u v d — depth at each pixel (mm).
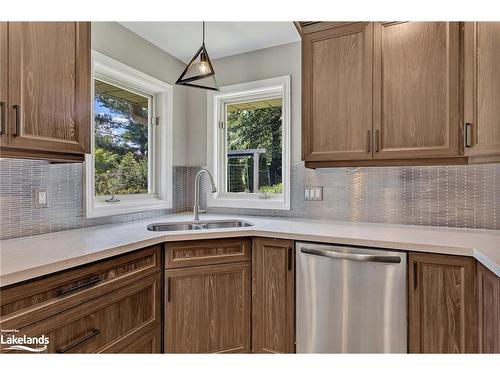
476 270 1356
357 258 1561
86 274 1285
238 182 2822
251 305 1899
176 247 1735
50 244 1438
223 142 2855
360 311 1598
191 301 1759
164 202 2592
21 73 1261
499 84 1458
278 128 2639
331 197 2330
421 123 1741
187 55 2686
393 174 2127
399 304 1514
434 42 1710
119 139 2307
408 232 1781
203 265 1785
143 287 1574
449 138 1666
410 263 1496
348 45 1951
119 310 1441
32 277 1071
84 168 1943
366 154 1885
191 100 2879
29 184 1638
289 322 1786
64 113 1443
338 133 1979
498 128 1465
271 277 1843
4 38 1209
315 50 2059
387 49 1832
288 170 2482
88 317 1290
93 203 1997
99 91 2135
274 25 2203
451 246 1402
